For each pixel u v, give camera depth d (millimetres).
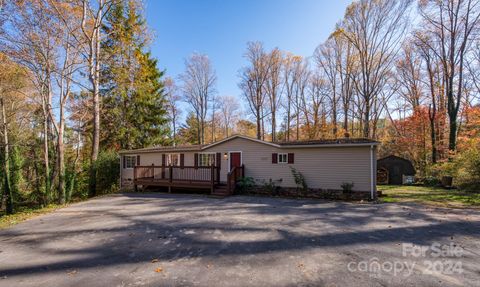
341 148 11398
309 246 4922
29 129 18031
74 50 14445
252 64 29812
